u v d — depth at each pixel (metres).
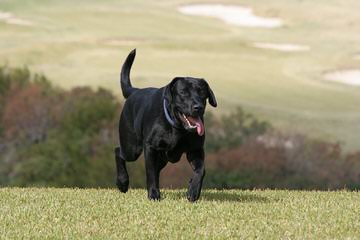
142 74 120.88
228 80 121.00
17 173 75.31
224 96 109.38
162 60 132.50
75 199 10.79
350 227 8.69
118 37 148.00
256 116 98.75
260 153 75.31
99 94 83.75
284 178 74.44
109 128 77.94
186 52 139.12
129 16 165.62
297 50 145.88
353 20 168.75
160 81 116.75
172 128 9.85
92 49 138.12
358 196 11.81
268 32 159.38
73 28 152.88
